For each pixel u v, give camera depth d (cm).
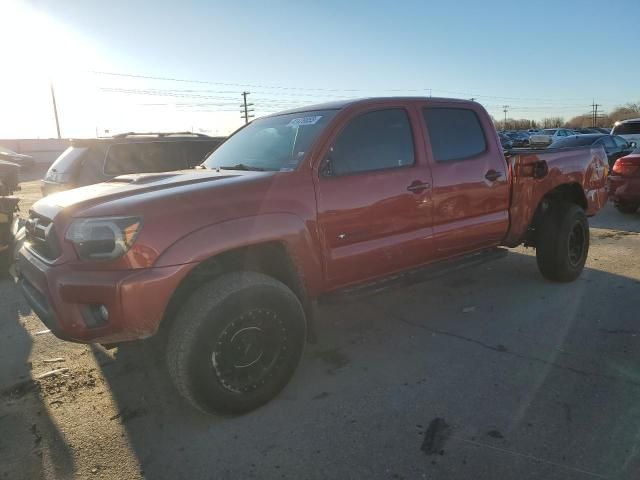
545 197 538
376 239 373
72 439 292
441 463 258
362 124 376
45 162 4781
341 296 357
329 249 345
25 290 339
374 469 256
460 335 419
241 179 319
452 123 440
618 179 968
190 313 284
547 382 335
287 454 271
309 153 345
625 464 252
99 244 275
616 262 628
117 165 732
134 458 273
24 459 275
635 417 291
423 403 315
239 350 300
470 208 439
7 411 324
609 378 338
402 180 384
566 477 244
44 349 419
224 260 329
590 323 432
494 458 259
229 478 254
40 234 317
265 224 307
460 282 564
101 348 415
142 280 267
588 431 279
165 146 778
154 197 286
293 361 326
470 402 314
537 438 275
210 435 291
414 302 505
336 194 346
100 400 335
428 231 406
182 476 257
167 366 292
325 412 310
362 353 392
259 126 443
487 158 455
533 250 704
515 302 491
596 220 958
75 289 273
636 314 449
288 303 314
